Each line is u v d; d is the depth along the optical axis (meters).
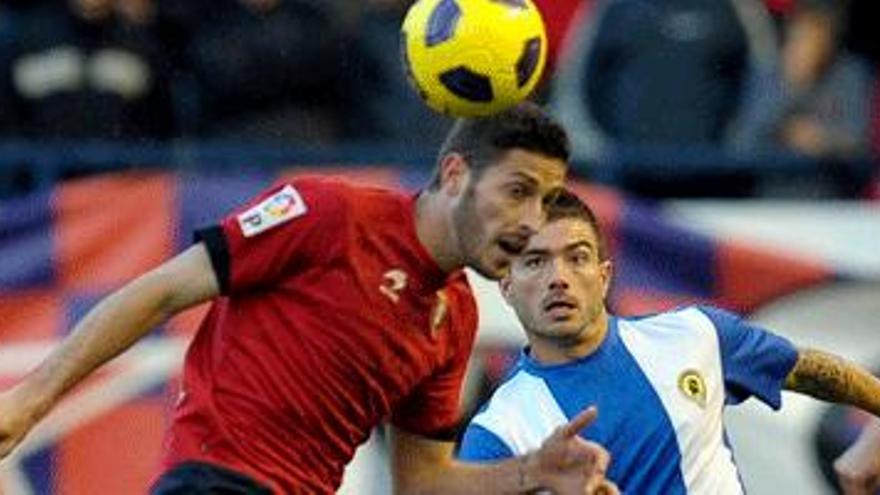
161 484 20.77
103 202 30.75
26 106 34.25
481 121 20.48
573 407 23.30
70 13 34.50
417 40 20.48
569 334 23.19
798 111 35.78
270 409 20.69
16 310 30.42
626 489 23.25
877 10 36.78
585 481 20.23
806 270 31.39
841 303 31.45
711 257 31.23
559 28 38.34
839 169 34.25
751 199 33.81
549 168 20.41
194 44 35.25
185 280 20.30
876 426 23.94
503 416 23.41
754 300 31.31
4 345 30.31
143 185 30.89
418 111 35.72
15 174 32.41
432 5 20.48
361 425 21.14
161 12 35.12
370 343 20.72
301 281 20.64
